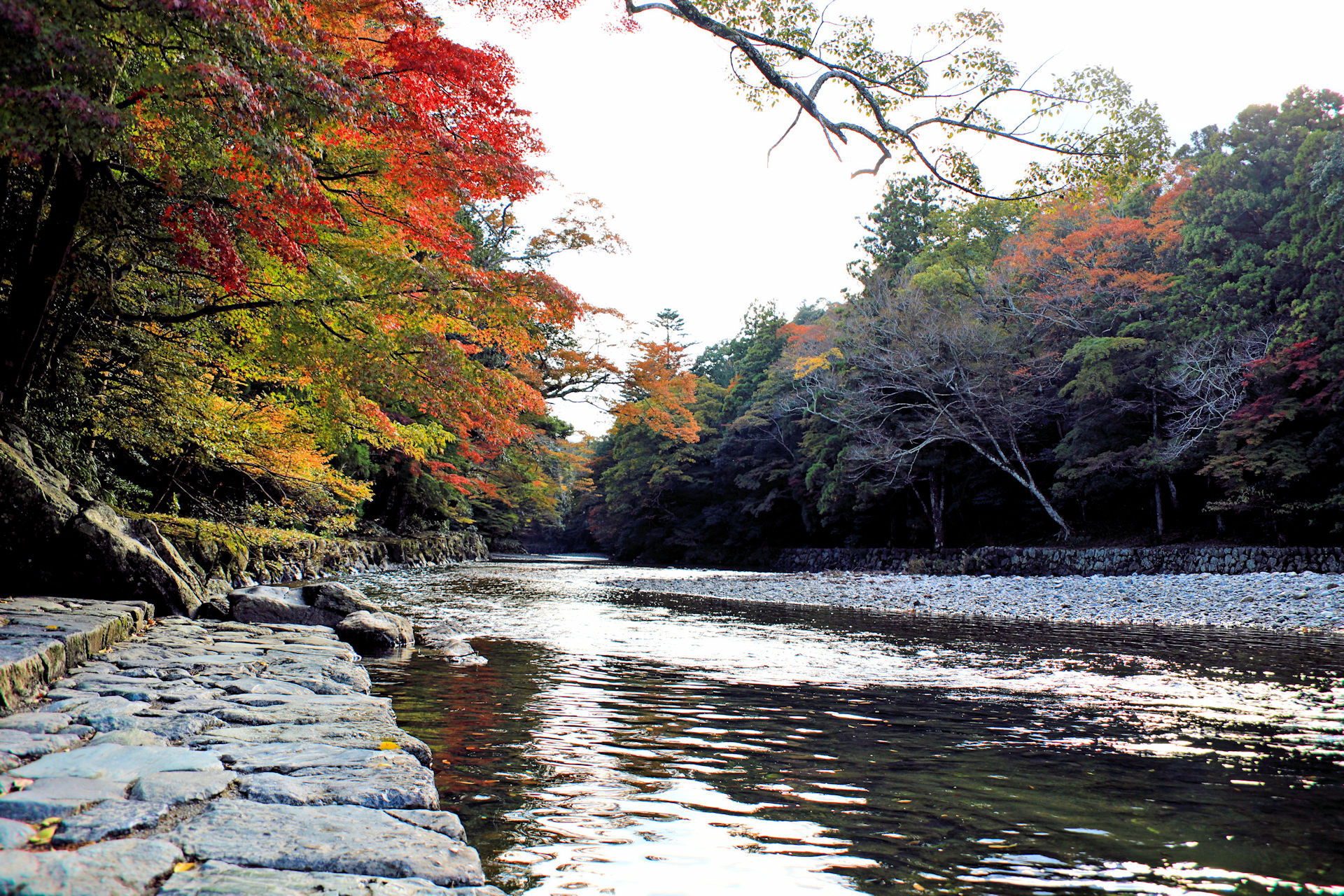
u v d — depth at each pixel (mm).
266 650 6160
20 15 3982
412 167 7848
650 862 2805
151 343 10938
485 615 12789
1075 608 17109
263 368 12242
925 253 41406
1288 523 24688
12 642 4340
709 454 45438
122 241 9227
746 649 9602
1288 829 3318
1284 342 23859
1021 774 4156
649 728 5098
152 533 9211
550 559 53094
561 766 4117
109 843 2037
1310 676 7980
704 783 3887
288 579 18125
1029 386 30688
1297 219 24328
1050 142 8664
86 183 7641
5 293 9203
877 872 2773
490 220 24266
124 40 5770
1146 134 8492
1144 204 31328
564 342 25219
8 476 7207
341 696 4586
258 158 5543
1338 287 23141
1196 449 26078
